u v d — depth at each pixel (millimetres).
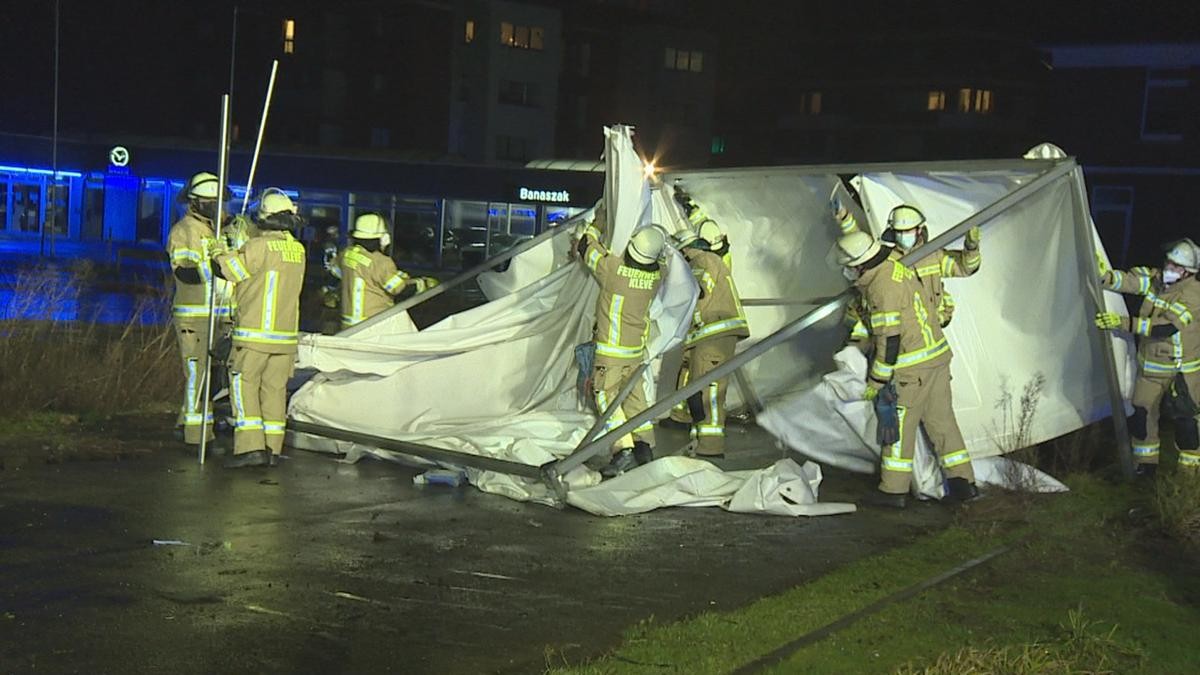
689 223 10227
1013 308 9016
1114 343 9219
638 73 64625
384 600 5617
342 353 8984
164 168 44625
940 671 4812
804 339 10383
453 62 59531
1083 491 8672
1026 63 59781
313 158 43594
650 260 8273
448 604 5609
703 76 65750
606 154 8633
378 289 9898
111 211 46094
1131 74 34000
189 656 4781
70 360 10227
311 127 59906
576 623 5430
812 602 5848
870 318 7941
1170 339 8930
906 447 8047
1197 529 7324
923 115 60781
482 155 59562
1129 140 34125
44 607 5238
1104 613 5844
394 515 7262
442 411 9133
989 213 8086
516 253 10195
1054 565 6711
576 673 4742
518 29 59906
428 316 23656
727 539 7090
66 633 4945
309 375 10578
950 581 6324
